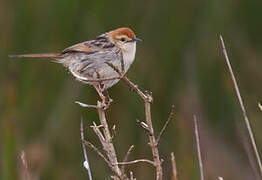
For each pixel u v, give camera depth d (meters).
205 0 12.73
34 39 12.45
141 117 12.43
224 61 12.93
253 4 13.15
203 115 12.58
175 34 12.66
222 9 12.84
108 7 12.52
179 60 12.70
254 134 12.52
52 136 12.38
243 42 13.09
